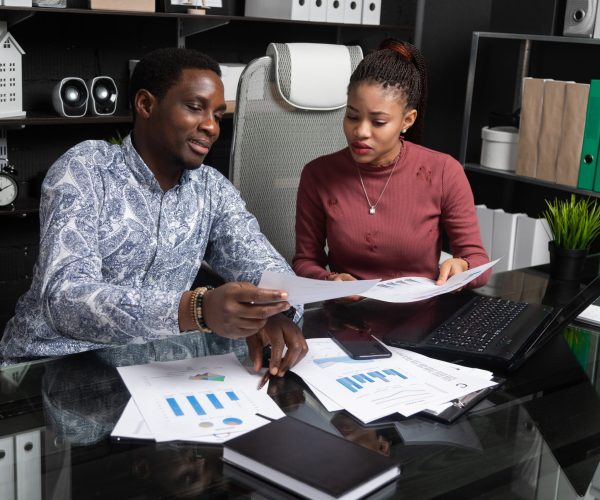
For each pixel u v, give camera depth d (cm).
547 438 102
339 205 182
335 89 215
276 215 220
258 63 207
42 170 341
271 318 125
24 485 85
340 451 91
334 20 356
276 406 107
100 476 87
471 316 146
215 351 126
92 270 126
